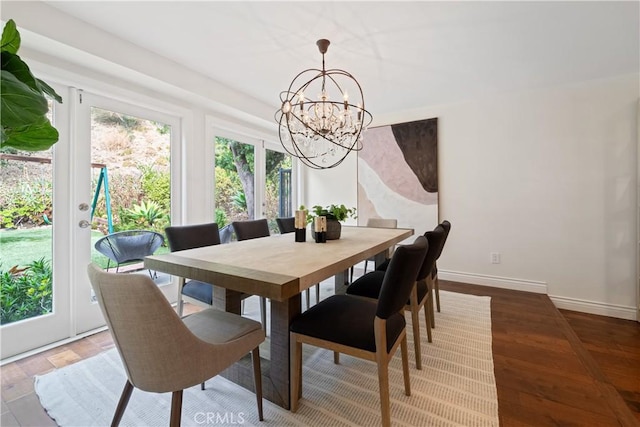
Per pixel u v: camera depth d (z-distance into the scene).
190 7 1.81
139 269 2.60
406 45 2.22
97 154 2.32
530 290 3.14
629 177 2.71
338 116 2.37
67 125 2.13
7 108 0.87
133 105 2.55
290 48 2.28
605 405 1.44
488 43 2.19
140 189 2.62
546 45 2.21
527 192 3.15
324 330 1.32
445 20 1.91
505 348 1.99
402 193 3.84
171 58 2.46
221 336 1.23
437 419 1.35
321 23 1.95
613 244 2.78
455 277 3.54
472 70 2.64
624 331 2.42
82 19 1.93
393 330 1.34
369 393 1.54
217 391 1.55
